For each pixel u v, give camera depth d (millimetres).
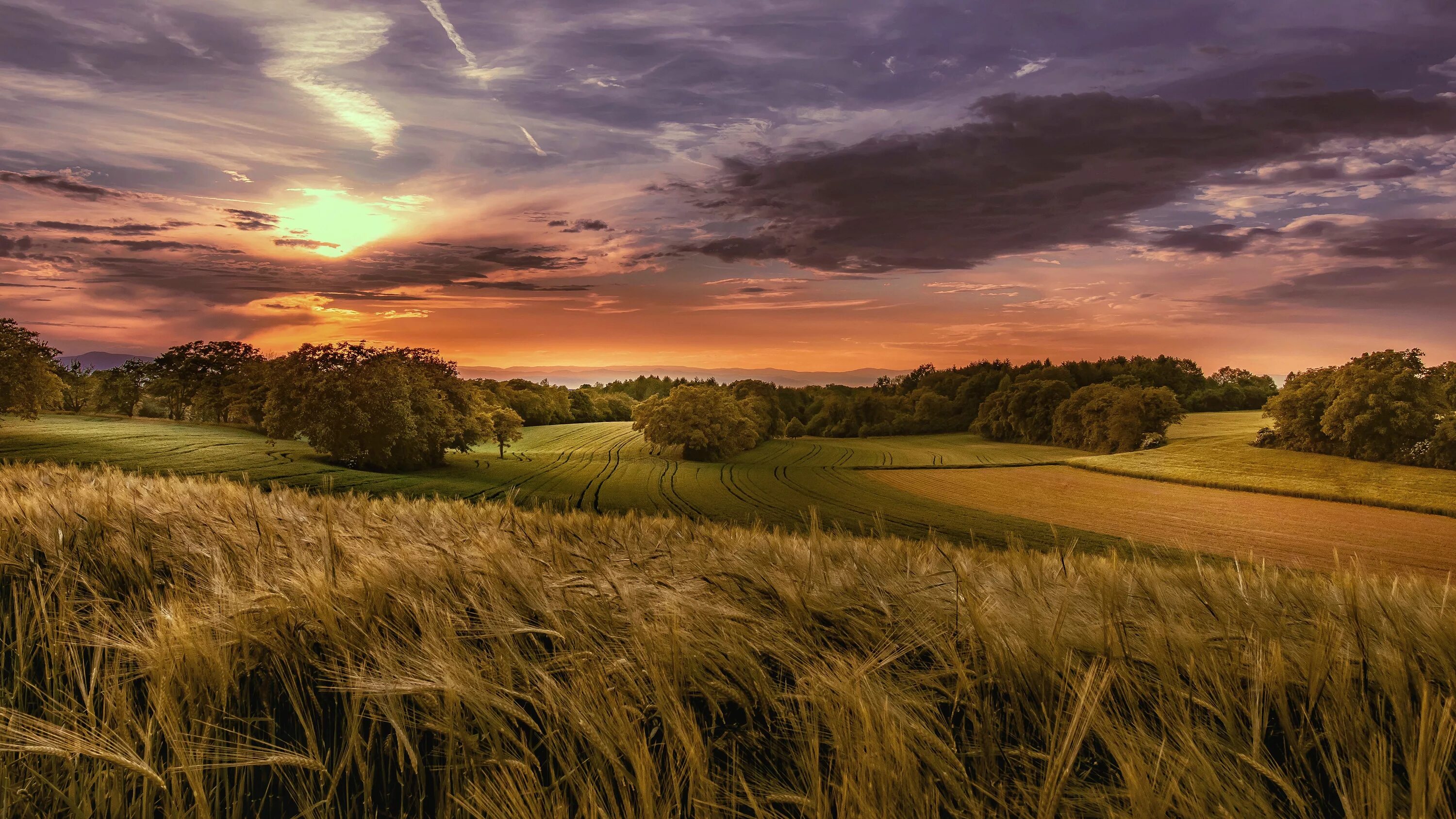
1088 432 116062
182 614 2525
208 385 92062
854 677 2033
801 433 159750
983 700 2244
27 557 3787
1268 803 1695
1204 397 148250
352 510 6219
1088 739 2168
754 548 4375
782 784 1924
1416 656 2320
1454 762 1857
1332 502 66750
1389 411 77000
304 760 1889
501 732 2016
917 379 198625
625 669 2275
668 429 104625
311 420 61562
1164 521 57562
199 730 2125
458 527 5387
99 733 2014
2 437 58562
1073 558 4250
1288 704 2264
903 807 1652
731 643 2438
